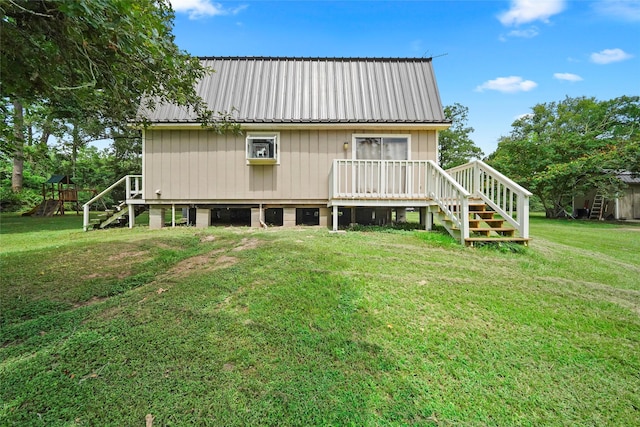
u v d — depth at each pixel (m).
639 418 1.79
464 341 2.50
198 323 2.70
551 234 8.66
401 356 2.29
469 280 3.82
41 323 2.75
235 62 9.57
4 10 1.96
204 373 2.07
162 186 8.38
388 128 8.18
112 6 1.96
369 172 8.20
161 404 1.80
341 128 8.23
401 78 9.30
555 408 1.86
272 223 9.89
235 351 2.30
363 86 9.09
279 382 2.00
